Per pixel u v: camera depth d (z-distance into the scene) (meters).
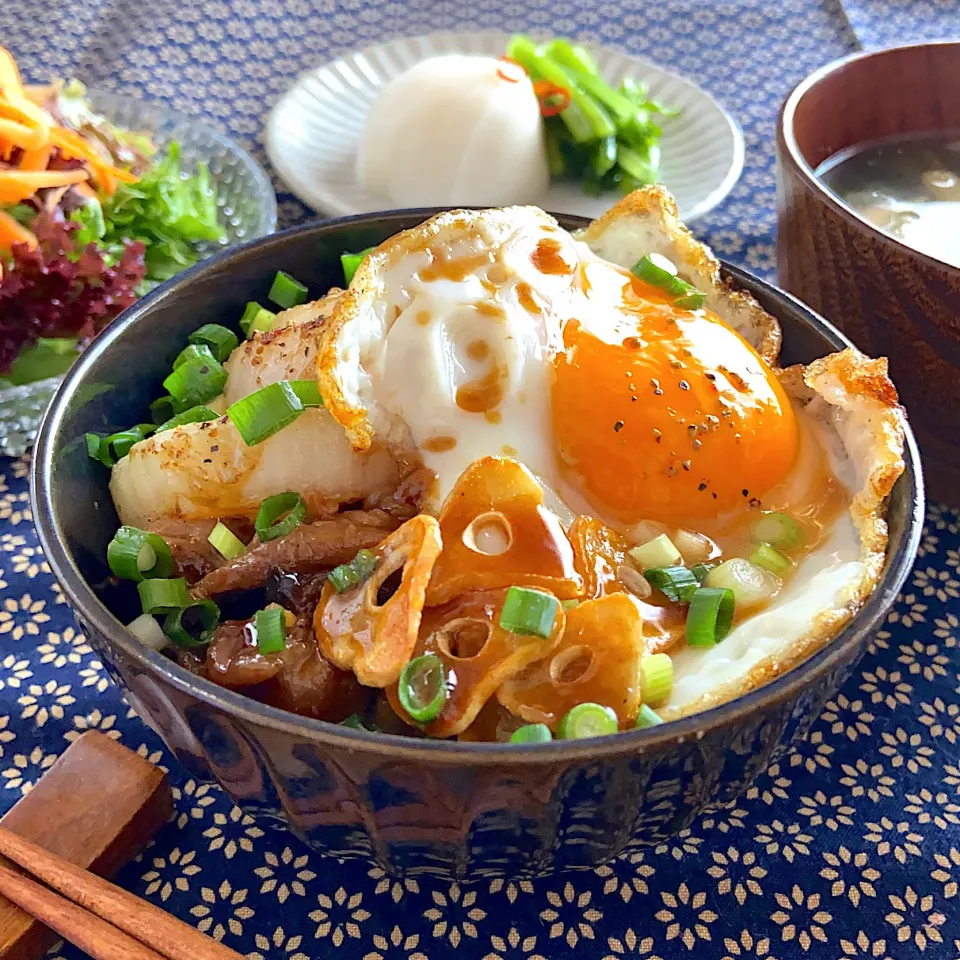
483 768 0.14
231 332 0.21
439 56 0.35
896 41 0.41
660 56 0.41
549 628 0.16
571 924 0.17
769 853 0.18
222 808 0.19
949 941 0.17
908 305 0.22
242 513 0.19
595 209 0.33
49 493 0.17
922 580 0.23
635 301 0.20
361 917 0.17
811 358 0.20
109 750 0.18
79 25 0.40
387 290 0.18
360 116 0.35
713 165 0.33
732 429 0.19
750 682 0.16
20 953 0.16
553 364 0.18
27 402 0.25
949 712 0.20
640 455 0.18
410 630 0.15
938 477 0.24
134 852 0.18
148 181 0.30
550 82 0.33
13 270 0.26
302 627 0.17
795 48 0.41
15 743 0.19
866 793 0.19
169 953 0.16
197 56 0.39
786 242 0.24
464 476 0.17
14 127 0.28
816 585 0.17
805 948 0.17
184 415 0.20
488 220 0.19
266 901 0.17
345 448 0.19
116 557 0.18
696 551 0.19
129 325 0.19
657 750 0.14
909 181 0.27
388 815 0.15
